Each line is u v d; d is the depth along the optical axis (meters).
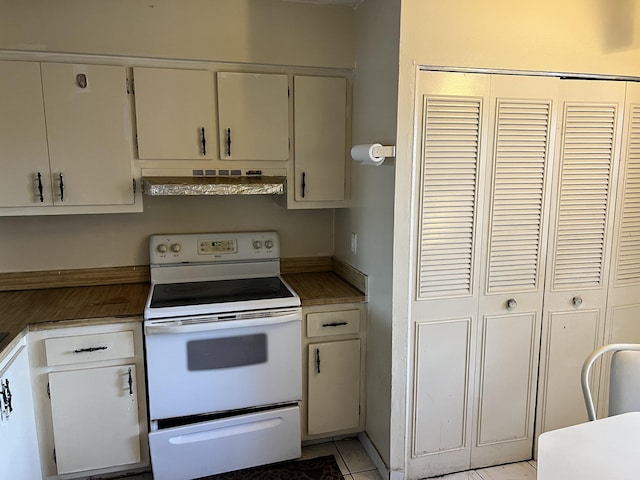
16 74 2.03
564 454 1.23
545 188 2.16
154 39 2.16
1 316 2.02
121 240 2.55
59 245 2.47
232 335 2.15
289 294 2.31
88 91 2.12
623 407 1.49
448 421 2.24
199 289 2.41
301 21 2.33
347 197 2.55
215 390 2.17
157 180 2.18
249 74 2.31
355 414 2.46
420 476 2.25
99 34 2.10
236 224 2.71
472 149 2.05
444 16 1.94
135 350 2.08
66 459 2.06
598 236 2.26
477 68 2.00
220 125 2.30
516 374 2.29
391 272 2.07
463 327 2.18
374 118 2.18
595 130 2.17
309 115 2.42
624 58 2.15
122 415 2.10
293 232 2.81
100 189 2.21
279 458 2.31
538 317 2.26
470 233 2.11
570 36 2.08
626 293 2.36
